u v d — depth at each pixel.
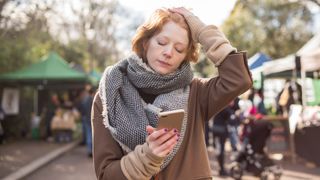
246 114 9.88
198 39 2.07
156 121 1.96
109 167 1.91
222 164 10.17
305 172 10.23
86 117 14.22
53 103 19.22
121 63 2.10
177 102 2.02
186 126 2.06
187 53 2.10
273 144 10.67
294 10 27.78
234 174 9.30
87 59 40.62
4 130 17.80
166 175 1.99
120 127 1.95
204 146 2.12
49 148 15.62
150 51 2.05
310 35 29.77
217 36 2.05
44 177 10.12
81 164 12.34
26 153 14.01
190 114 2.09
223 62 2.03
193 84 2.15
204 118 2.15
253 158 9.07
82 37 34.50
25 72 18.20
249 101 10.08
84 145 17.91
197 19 2.08
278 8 27.91
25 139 18.89
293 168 10.76
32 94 20.81
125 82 2.06
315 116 9.75
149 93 2.05
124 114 1.98
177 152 2.02
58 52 31.47
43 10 12.52
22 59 18.09
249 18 29.23
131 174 1.83
